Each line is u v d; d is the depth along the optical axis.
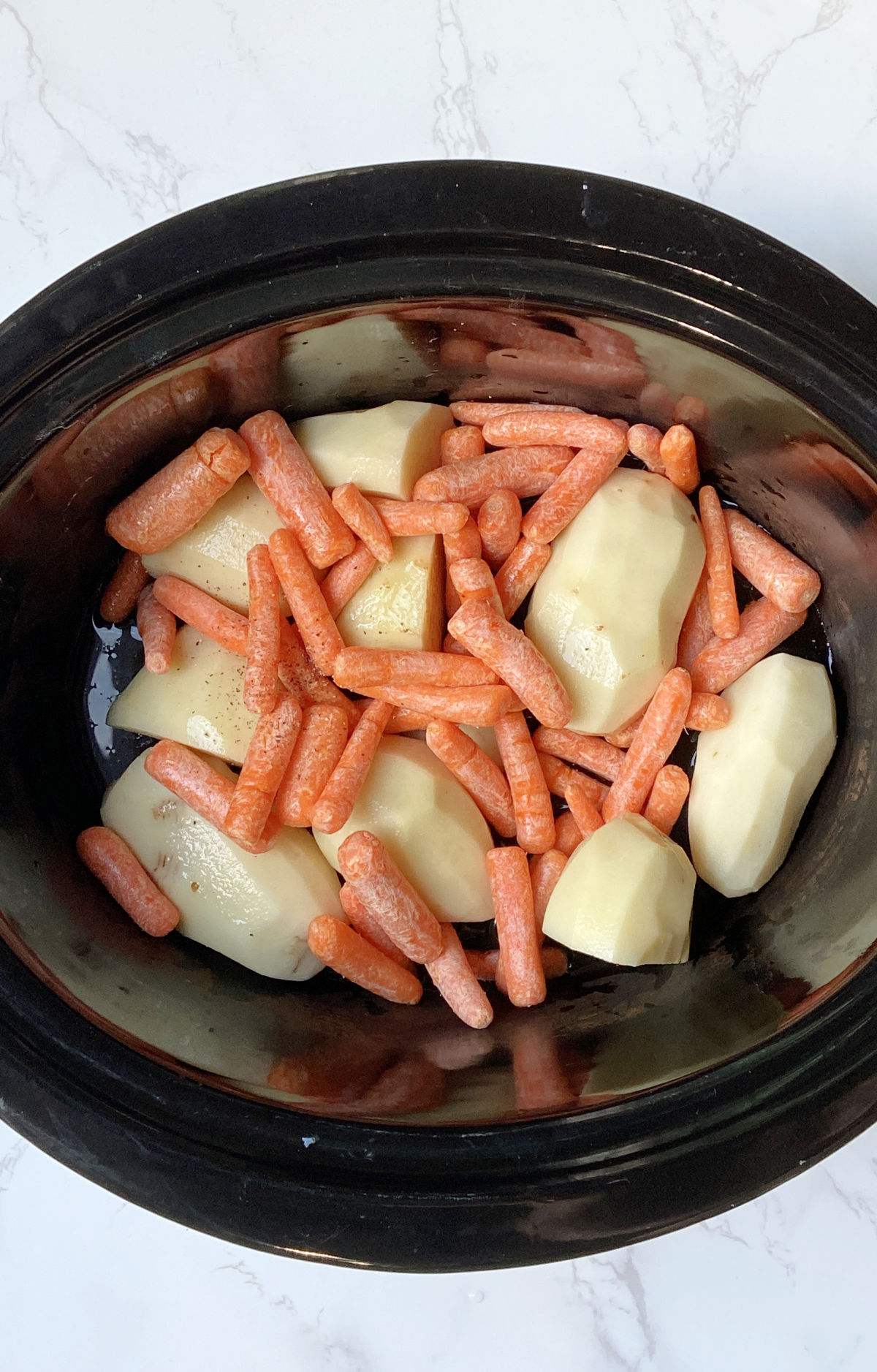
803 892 0.46
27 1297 0.49
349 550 0.46
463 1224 0.39
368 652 0.45
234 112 0.48
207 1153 0.39
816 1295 0.49
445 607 0.48
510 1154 0.39
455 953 0.47
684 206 0.39
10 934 0.41
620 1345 0.49
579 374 0.44
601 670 0.46
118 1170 0.39
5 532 0.42
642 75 0.48
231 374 0.42
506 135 0.48
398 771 0.47
